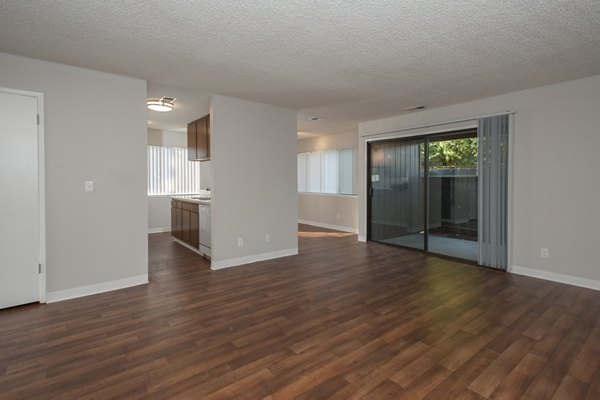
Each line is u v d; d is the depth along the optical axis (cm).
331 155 773
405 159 539
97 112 327
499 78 344
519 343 231
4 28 232
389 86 371
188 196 663
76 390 179
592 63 300
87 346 226
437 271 413
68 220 316
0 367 200
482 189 425
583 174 349
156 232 705
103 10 206
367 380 189
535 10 205
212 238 426
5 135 283
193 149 553
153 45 261
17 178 290
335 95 411
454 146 473
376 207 596
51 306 297
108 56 285
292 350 222
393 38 247
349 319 271
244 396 175
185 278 385
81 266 324
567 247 362
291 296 325
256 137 457
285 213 496
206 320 269
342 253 516
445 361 208
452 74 330
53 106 304
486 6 201
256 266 438
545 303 305
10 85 283
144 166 359
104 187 335
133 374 194
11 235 289
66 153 312
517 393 178
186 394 176
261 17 215
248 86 374
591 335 242
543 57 285
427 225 510
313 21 221
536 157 381
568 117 356
